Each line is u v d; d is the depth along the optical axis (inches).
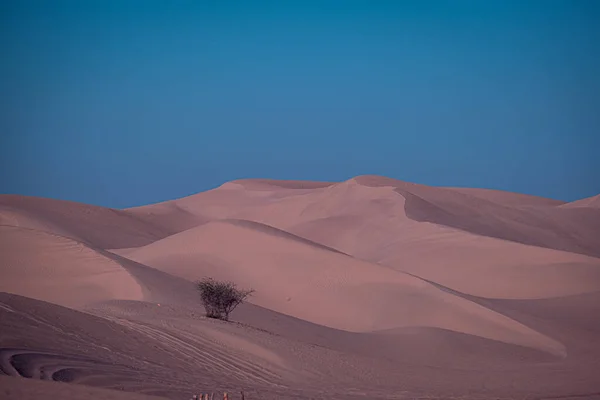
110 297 4968.0
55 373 2007.9
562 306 6343.5
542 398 2938.0
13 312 2640.3
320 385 2957.7
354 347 4453.7
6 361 2023.9
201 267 6658.5
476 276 7726.4
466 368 4087.1
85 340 2618.1
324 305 5757.9
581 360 4350.4
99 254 5649.6
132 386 2057.1
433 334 4815.5
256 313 4921.3
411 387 3164.4
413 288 5802.2
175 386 2209.6
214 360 2977.4
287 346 3538.4
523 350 4638.3
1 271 5364.2
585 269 7436.0
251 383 2723.9
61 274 5364.2
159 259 7007.9
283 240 6860.2
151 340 2982.3
